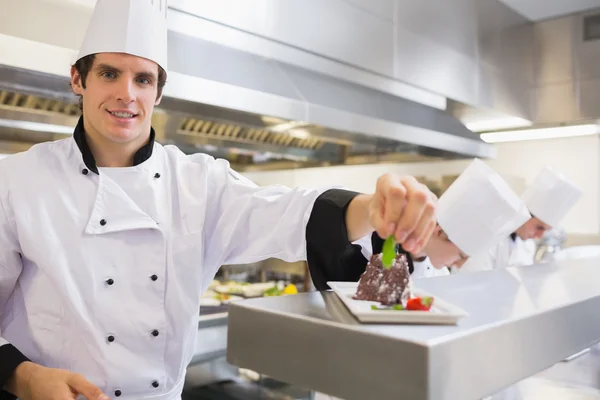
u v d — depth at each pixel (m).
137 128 1.02
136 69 1.00
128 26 0.98
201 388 1.79
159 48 1.05
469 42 3.22
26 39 1.39
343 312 0.55
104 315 1.02
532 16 3.72
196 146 2.56
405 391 0.43
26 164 1.05
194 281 1.12
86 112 1.02
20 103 1.87
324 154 3.06
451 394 0.44
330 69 2.37
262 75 2.05
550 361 0.59
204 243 1.17
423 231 0.59
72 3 1.59
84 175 1.05
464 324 0.51
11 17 1.43
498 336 0.51
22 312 1.06
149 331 1.07
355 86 2.54
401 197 0.57
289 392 1.69
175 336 1.12
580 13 3.58
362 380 0.46
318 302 0.60
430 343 0.42
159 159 1.16
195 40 1.93
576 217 3.62
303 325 0.51
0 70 1.41
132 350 1.06
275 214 1.04
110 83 0.99
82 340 1.02
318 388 0.49
